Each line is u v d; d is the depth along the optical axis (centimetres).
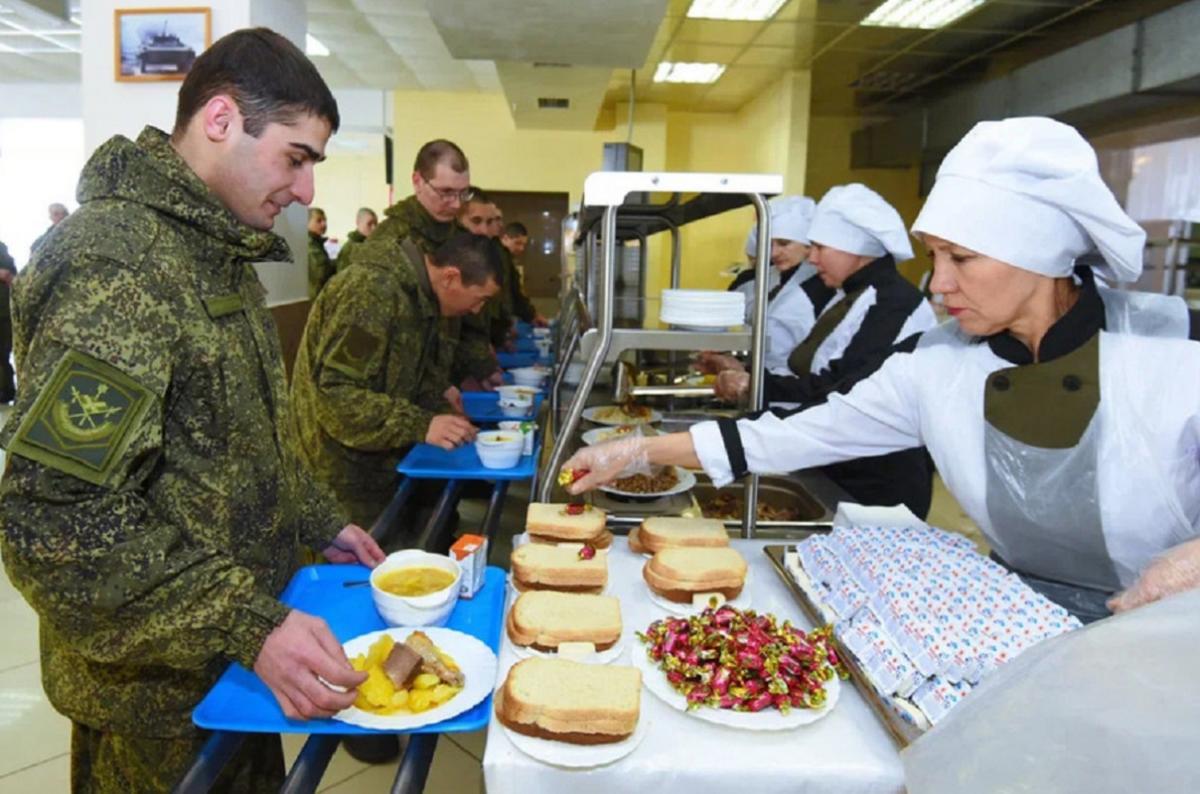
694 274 930
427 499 252
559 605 106
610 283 147
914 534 115
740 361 285
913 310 217
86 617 91
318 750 93
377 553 137
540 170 906
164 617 90
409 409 206
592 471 135
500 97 893
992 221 97
